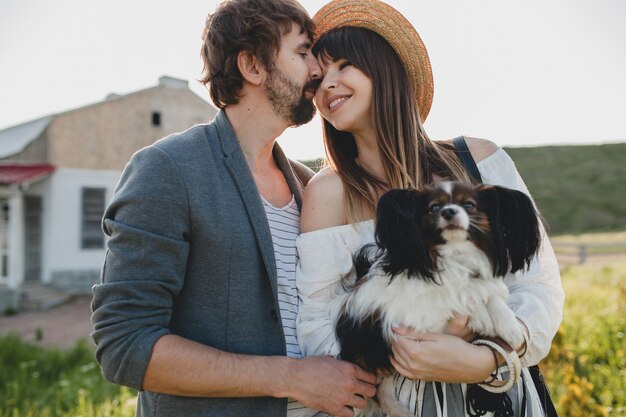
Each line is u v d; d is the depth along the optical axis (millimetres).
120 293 1696
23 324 12203
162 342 1675
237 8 2064
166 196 1764
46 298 14414
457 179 2273
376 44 2352
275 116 2145
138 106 16359
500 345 1901
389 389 2070
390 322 1993
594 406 3689
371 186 2312
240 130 2146
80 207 15609
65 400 5496
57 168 15281
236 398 1785
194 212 1796
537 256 2096
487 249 1995
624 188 35188
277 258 2133
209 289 1820
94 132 15812
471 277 2010
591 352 5383
